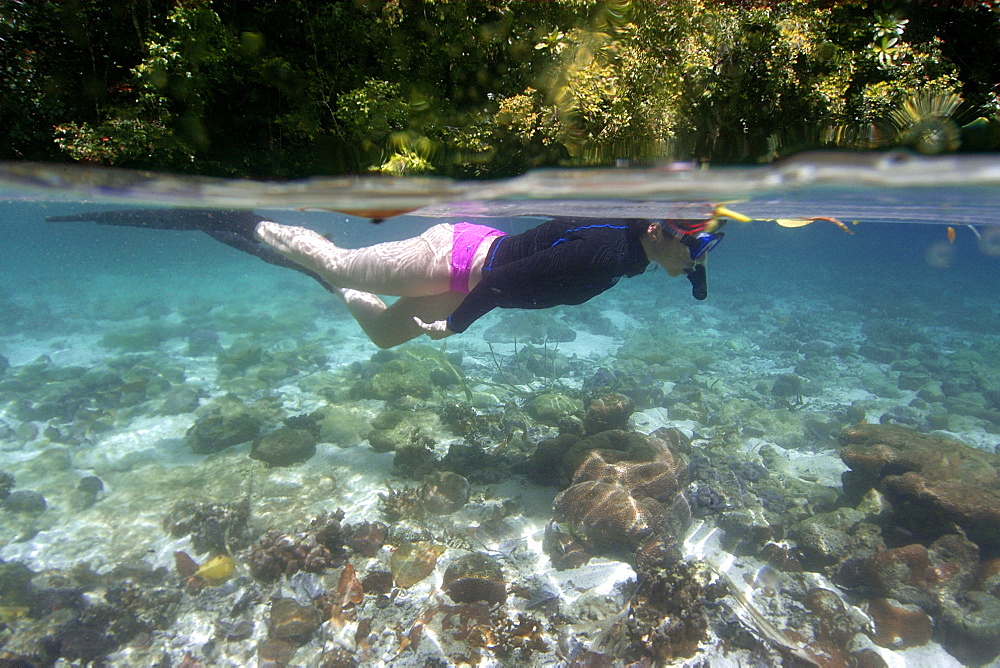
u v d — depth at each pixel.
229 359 4.98
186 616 2.12
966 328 8.48
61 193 2.00
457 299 2.07
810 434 3.70
